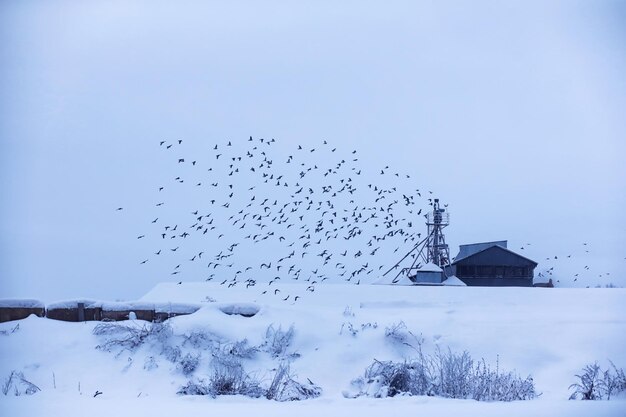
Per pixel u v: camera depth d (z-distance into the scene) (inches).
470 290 1343.5
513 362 887.1
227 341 935.0
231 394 774.5
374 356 911.7
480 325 971.9
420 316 1028.5
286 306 1048.8
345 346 933.8
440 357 824.3
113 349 912.9
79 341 935.0
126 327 949.8
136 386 839.7
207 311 1003.3
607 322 975.6
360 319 1014.4
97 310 1031.0
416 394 770.2
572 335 928.9
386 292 1343.5
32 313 1026.1
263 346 933.8
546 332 948.0
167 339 920.9
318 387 829.8
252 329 966.4
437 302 1243.2
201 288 1416.1
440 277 2123.5
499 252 2331.4
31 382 833.5
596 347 889.5
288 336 954.1
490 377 773.3
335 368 892.0
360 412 577.3
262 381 826.8
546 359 885.8
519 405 607.2
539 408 583.2
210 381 809.5
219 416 560.1
